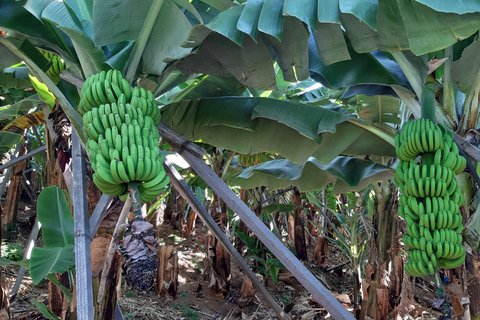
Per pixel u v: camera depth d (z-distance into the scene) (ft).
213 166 16.74
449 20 6.31
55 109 7.48
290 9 6.21
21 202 33.71
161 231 29.84
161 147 15.94
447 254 6.76
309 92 19.69
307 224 34.32
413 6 6.41
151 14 6.58
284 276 24.27
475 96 8.89
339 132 11.01
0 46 7.93
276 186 15.69
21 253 19.30
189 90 11.63
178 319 16.76
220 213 19.08
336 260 30.19
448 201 7.11
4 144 14.66
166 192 21.26
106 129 5.17
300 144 10.64
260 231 6.23
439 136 7.35
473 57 8.30
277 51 8.31
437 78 11.25
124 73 7.25
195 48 7.75
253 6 6.86
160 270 18.65
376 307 14.20
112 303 7.15
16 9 7.28
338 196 25.95
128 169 4.88
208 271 21.84
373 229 14.53
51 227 8.60
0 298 10.27
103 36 6.70
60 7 7.63
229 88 11.52
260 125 10.58
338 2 6.19
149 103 5.85
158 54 7.25
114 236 5.56
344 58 7.82
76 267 5.42
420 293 22.30
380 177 12.25
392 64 10.64
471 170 8.70
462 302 9.04
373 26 5.86
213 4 8.27
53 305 11.09
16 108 13.25
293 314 18.93
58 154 7.43
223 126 10.77
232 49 8.19
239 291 21.30
